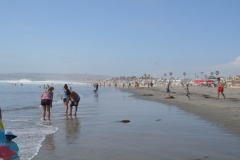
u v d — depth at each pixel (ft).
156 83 490.90
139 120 44.50
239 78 383.24
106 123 41.93
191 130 34.37
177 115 50.19
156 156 22.76
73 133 33.81
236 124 37.76
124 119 46.06
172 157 22.39
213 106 65.31
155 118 46.70
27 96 142.10
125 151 24.54
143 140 28.99
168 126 37.88
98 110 63.10
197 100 87.04
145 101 91.61
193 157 22.30
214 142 27.45
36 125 41.04
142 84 434.71
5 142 12.80
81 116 52.16
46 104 47.57
